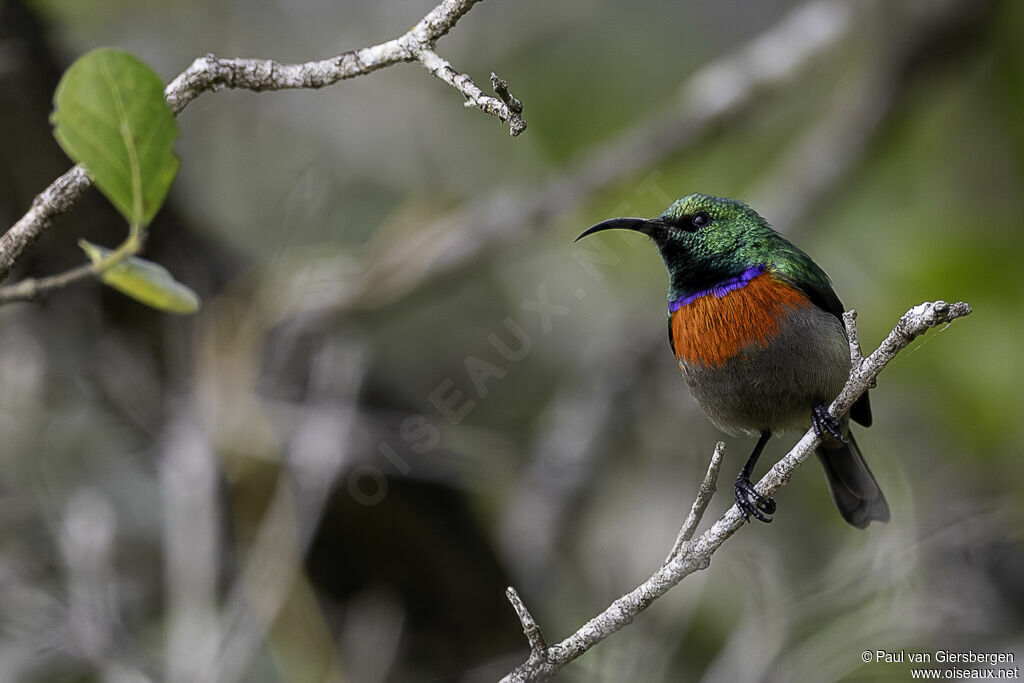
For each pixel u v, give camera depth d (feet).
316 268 37.58
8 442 35.58
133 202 14.62
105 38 42.86
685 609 33.99
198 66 16.03
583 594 39.42
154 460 36.32
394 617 35.76
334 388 34.22
